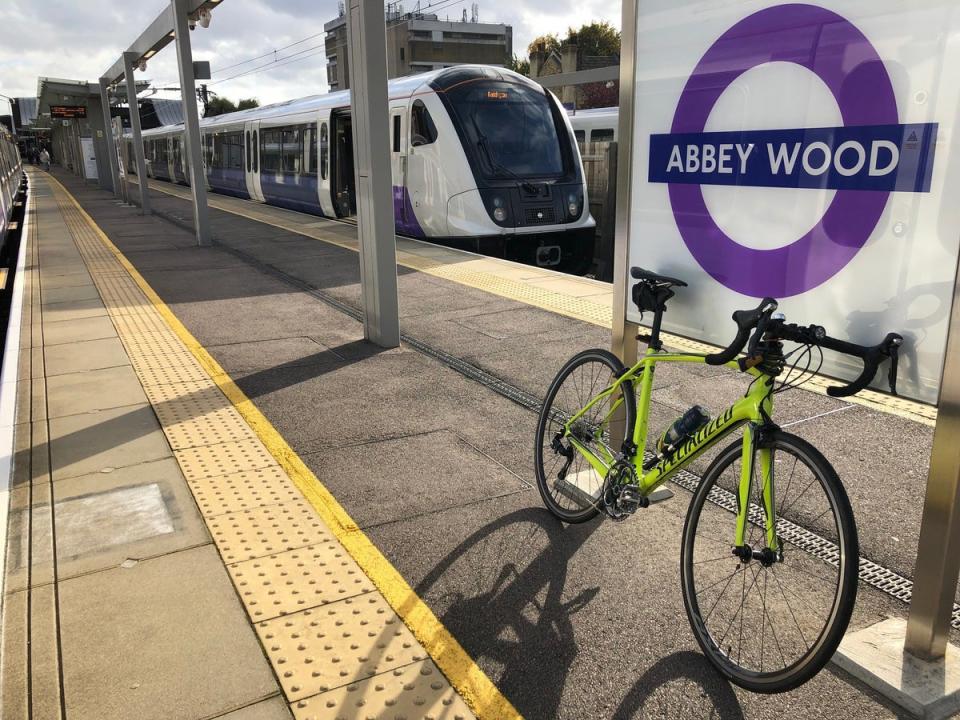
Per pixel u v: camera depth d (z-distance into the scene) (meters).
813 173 2.55
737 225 2.85
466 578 2.94
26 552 3.08
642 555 3.11
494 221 11.12
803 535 3.26
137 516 3.39
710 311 3.04
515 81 12.12
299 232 13.70
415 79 12.47
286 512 3.45
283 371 5.60
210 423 4.54
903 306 2.35
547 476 3.72
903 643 2.49
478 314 7.36
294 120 17.58
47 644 2.52
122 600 2.76
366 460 4.04
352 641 2.54
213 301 8.07
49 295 8.37
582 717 2.25
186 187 30.97
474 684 2.36
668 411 4.80
